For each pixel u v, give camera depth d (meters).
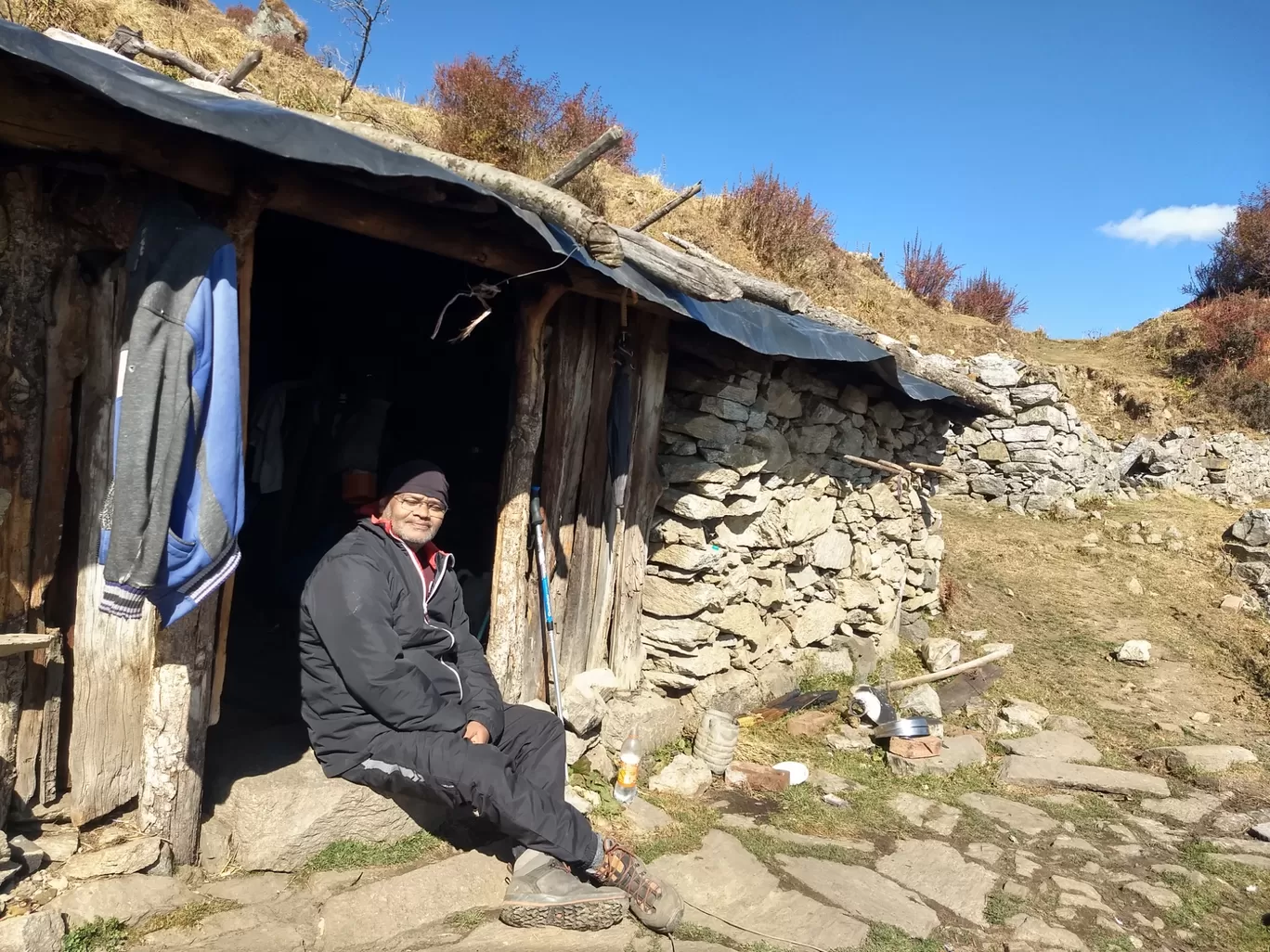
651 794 4.15
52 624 2.58
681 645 4.90
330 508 5.11
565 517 4.29
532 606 4.12
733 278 5.12
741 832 3.90
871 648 6.84
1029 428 12.59
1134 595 9.64
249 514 5.28
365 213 2.90
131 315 2.35
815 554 6.15
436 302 5.28
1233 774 5.64
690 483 4.90
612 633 4.75
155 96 2.06
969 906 3.62
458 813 3.38
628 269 3.45
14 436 2.39
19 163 2.31
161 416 2.30
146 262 2.34
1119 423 15.57
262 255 5.12
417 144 3.22
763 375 5.12
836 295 13.40
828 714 5.57
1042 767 5.37
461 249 3.18
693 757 4.57
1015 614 8.75
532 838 2.86
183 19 9.14
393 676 2.85
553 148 10.18
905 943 3.22
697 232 11.40
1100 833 4.60
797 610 6.12
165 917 2.57
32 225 2.36
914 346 13.44
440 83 10.12
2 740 2.46
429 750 2.86
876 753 5.25
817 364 5.72
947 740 5.59
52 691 2.57
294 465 5.16
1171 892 3.97
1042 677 7.28
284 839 2.91
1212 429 15.36
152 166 2.40
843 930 3.23
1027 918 3.53
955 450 13.03
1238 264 21.08
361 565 2.94
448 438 5.89
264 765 3.13
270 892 2.81
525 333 3.79
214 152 2.49
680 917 3.05
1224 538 11.30
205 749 3.01
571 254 3.03
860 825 4.27
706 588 4.89
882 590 7.21
